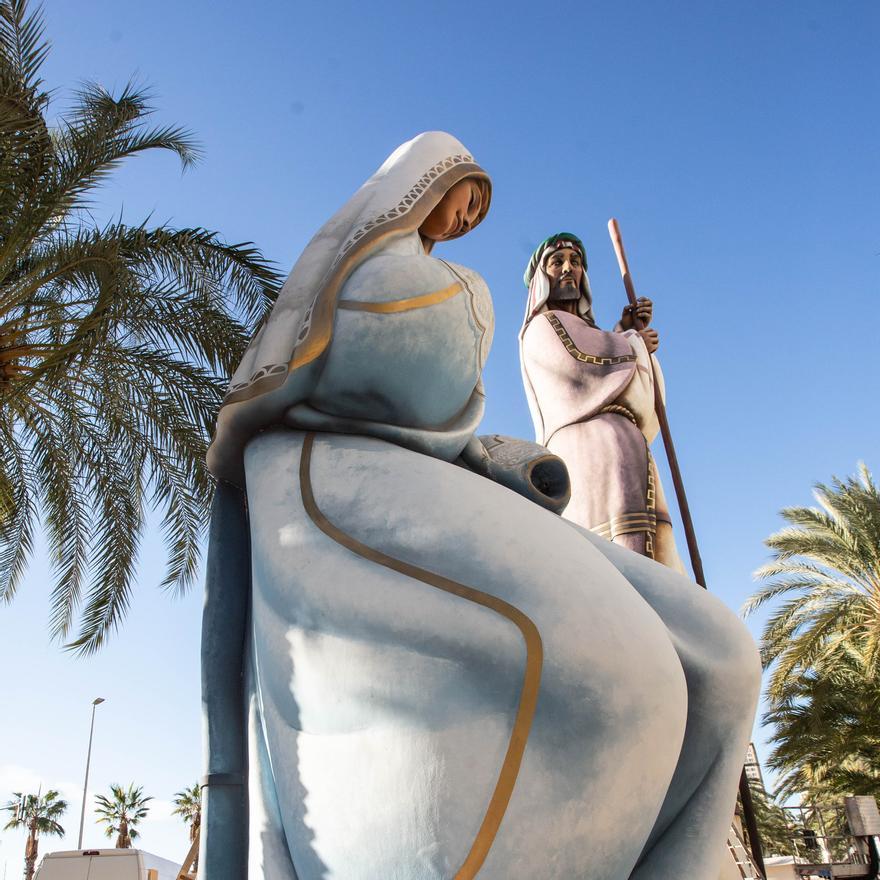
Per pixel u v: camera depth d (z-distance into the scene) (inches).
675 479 212.1
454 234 138.0
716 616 108.2
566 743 88.3
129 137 386.0
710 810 99.3
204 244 387.9
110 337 392.2
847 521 716.0
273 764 98.5
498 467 120.6
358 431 112.5
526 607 92.3
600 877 87.1
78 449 439.5
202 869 103.1
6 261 379.2
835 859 802.8
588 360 208.8
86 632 432.5
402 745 88.8
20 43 351.9
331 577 96.7
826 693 697.6
